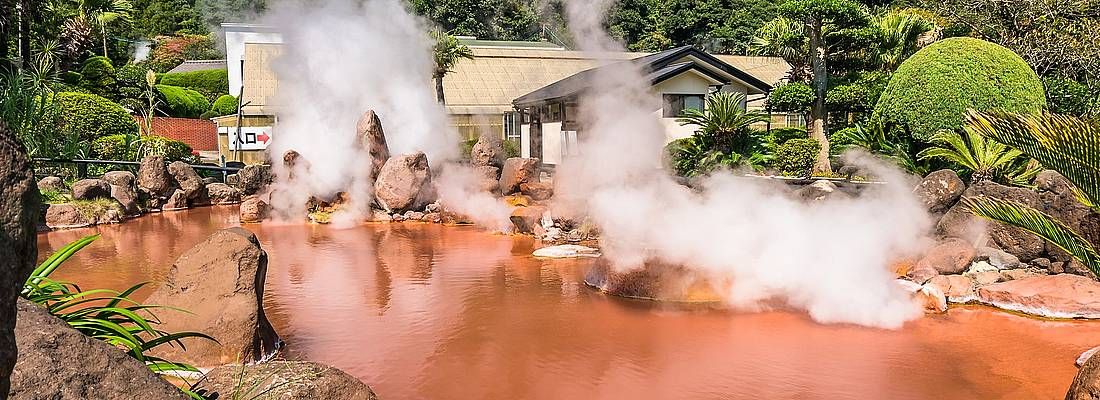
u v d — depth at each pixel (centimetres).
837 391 631
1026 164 1225
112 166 2097
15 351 233
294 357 710
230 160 2945
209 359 642
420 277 1080
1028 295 870
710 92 2420
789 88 1945
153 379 345
